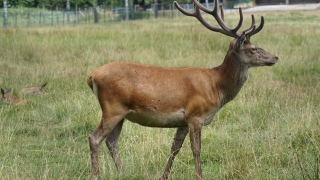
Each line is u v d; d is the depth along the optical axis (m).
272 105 17.06
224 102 11.66
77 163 12.52
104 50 29.53
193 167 12.34
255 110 16.67
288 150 12.80
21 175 11.48
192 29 40.38
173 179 11.49
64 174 11.55
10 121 16.09
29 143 14.30
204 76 11.30
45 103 18.27
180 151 13.36
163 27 45.44
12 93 19.66
